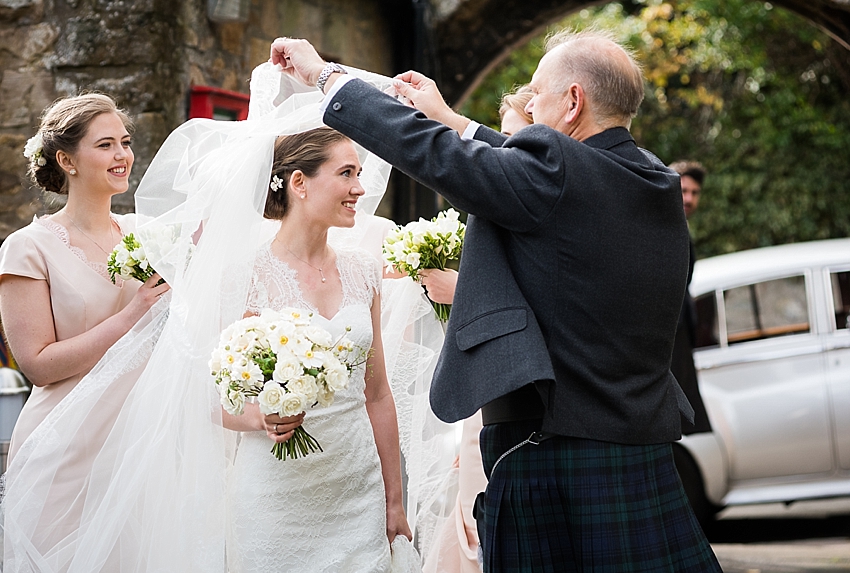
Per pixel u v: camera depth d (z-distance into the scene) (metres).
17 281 2.98
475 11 6.93
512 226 2.29
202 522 2.69
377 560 2.75
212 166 2.82
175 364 2.74
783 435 5.62
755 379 5.71
